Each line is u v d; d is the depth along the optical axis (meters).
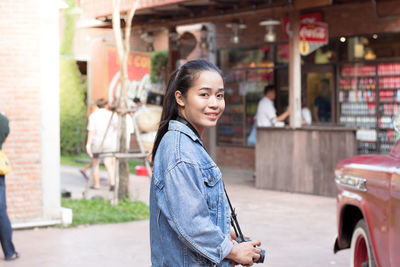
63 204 10.46
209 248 2.55
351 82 14.40
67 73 17.33
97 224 9.29
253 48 16.47
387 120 13.82
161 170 2.64
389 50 13.70
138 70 18.81
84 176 14.12
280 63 15.87
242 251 2.61
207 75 2.70
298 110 12.69
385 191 4.46
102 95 19.08
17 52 8.73
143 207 10.38
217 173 2.67
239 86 16.89
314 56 15.02
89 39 19.62
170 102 2.79
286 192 12.83
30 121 8.85
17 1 8.70
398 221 4.21
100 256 7.27
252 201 11.59
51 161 9.01
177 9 13.55
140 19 15.30
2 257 7.24
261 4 12.77
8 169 6.94
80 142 20.02
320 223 9.41
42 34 8.84
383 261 4.54
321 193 12.29
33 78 8.83
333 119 14.74
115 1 10.62
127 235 8.48
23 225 8.76
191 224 2.51
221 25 17.08
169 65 16.31
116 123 12.67
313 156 12.41
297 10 12.38
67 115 19.22
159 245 2.71
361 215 5.43
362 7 13.96
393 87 13.71
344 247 5.61
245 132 16.80
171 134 2.68
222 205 2.67
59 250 7.57
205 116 2.70
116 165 10.45
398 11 13.41
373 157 5.07
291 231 8.78
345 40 14.38
